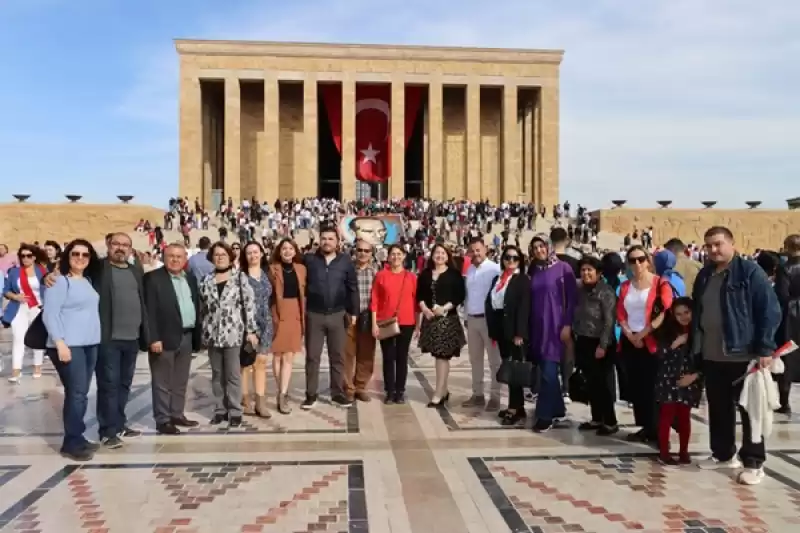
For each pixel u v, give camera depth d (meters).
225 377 9.59
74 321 8.02
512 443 8.59
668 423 7.80
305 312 10.75
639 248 8.88
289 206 53.03
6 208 49.91
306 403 10.66
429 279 10.96
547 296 9.25
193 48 58.84
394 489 6.85
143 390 12.25
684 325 7.93
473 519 6.09
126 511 6.28
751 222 54.12
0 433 9.11
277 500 6.55
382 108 62.16
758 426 7.10
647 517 6.14
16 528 5.88
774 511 6.29
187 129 58.81
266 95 59.53
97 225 50.72
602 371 9.02
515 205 54.59
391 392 11.16
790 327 9.46
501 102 64.31
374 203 54.25
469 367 14.90
